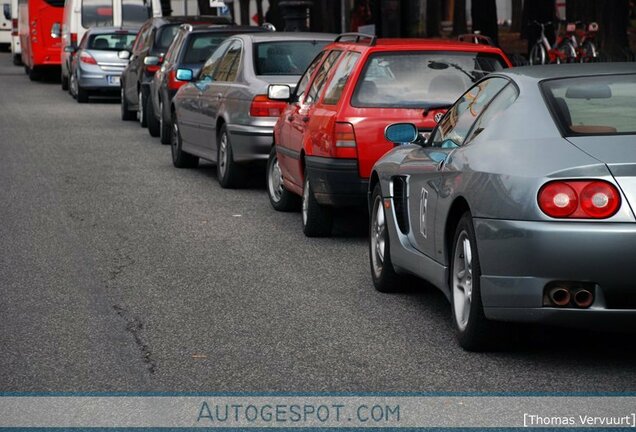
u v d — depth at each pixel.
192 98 21.52
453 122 10.58
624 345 9.62
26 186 20.33
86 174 22.03
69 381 8.70
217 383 8.62
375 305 11.23
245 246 14.56
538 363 9.08
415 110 13.98
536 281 8.38
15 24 70.38
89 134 30.34
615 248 8.16
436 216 9.97
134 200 18.64
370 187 12.20
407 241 11.08
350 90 14.13
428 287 12.10
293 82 18.61
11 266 13.27
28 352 9.52
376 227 12.04
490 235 8.68
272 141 18.48
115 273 12.84
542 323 8.51
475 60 14.34
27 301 11.45
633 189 8.22
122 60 41.47
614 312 8.30
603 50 35.50
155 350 9.56
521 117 9.14
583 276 8.26
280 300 11.46
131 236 15.28
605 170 8.27
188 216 17.02
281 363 9.15
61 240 15.00
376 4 42.25
